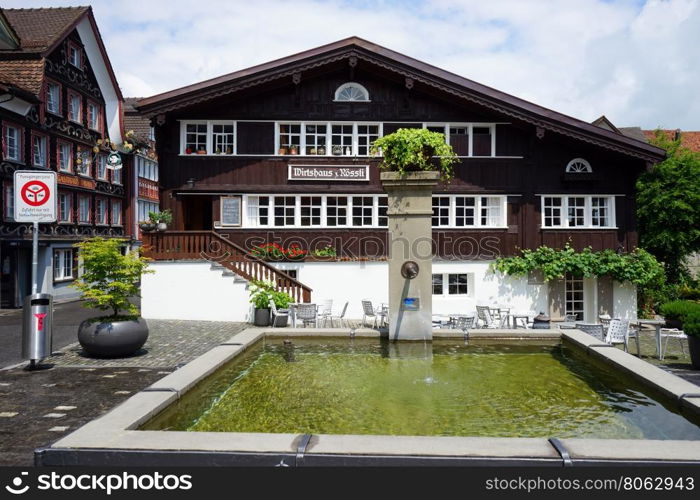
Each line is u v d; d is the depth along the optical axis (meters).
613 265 16.20
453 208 16.97
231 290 14.52
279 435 3.85
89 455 3.66
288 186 16.61
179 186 16.47
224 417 4.99
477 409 5.24
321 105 16.69
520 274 16.38
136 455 3.63
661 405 5.23
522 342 8.30
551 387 6.03
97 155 27.88
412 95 16.84
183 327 13.23
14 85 19.62
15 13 25.33
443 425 4.79
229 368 6.72
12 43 21.89
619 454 3.49
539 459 3.44
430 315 8.06
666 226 21.36
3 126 20.08
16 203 8.84
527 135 17.02
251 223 16.73
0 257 20.47
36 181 8.88
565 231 17.00
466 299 16.36
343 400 5.52
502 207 16.97
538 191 17.00
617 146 16.50
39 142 22.73
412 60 16.27
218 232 16.52
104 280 9.70
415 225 8.09
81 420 5.97
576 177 16.81
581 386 6.07
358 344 8.24
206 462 3.59
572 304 17.06
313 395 5.71
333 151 16.77
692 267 26.86
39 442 5.24
